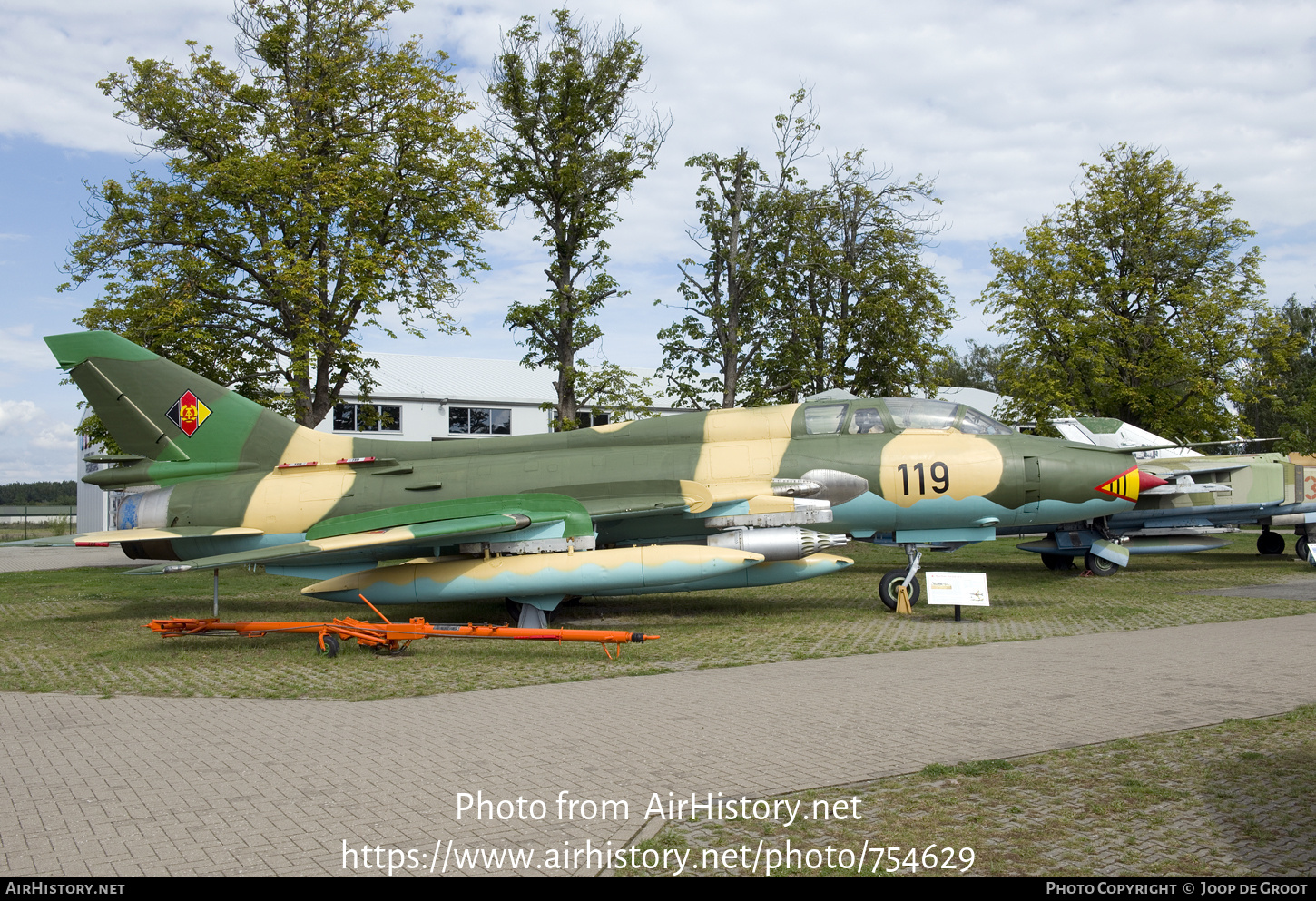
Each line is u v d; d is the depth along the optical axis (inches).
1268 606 558.3
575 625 535.2
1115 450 590.9
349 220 909.2
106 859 180.7
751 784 222.7
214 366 885.2
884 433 592.7
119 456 603.2
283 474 591.2
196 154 919.7
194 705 331.0
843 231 1160.8
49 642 486.6
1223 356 1167.0
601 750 255.8
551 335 928.9
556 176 888.3
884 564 943.0
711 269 1018.1
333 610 616.7
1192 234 1186.0
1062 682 337.1
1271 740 254.1
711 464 576.7
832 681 349.4
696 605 619.2
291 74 935.0
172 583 821.9
